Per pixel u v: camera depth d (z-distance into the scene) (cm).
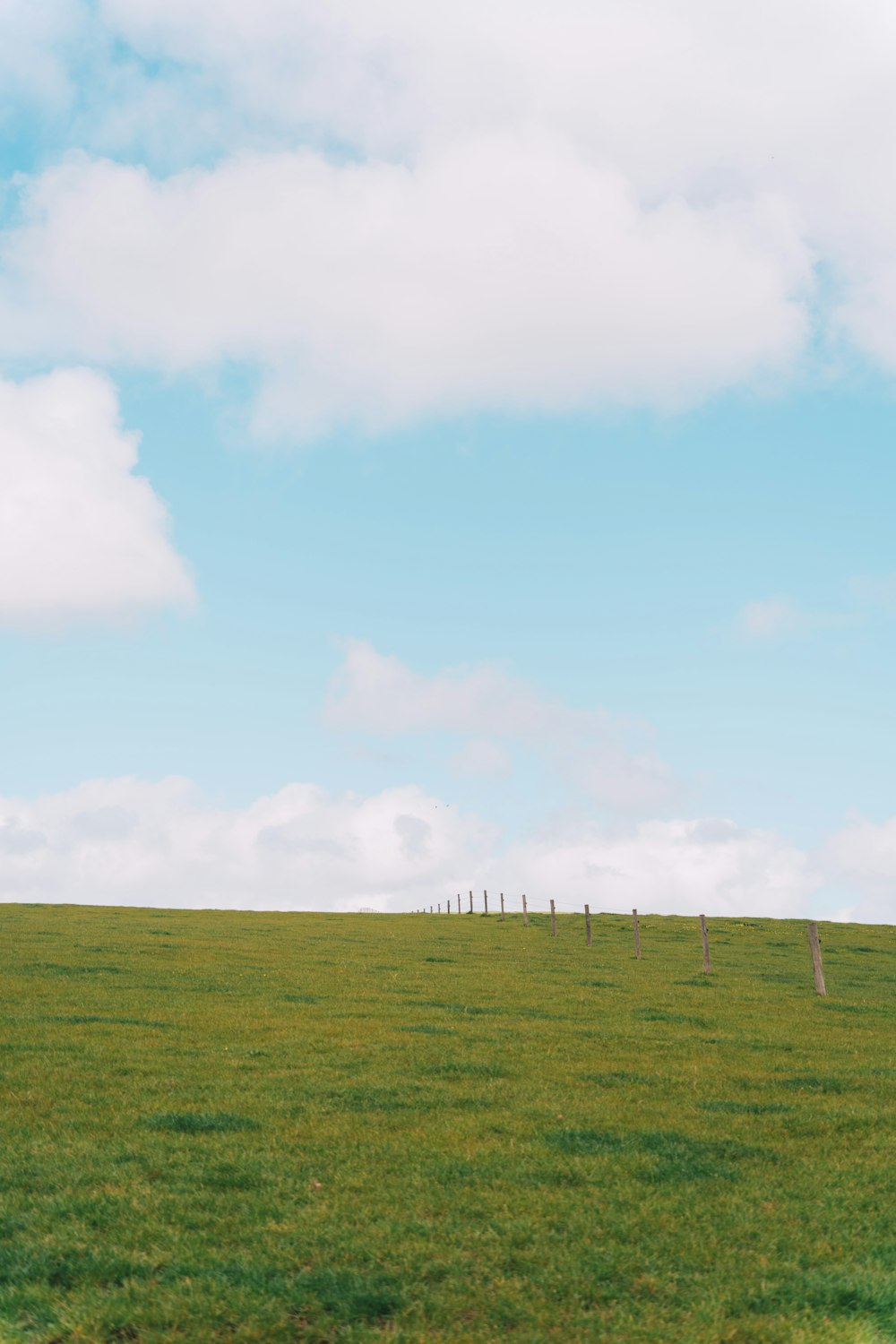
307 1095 1697
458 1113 1593
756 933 6278
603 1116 1600
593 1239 1075
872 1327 891
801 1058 2220
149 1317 880
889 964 4816
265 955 4094
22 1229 1080
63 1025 2328
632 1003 3078
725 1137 1488
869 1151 1439
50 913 6006
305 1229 1079
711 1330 872
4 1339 852
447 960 4291
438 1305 907
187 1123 1491
